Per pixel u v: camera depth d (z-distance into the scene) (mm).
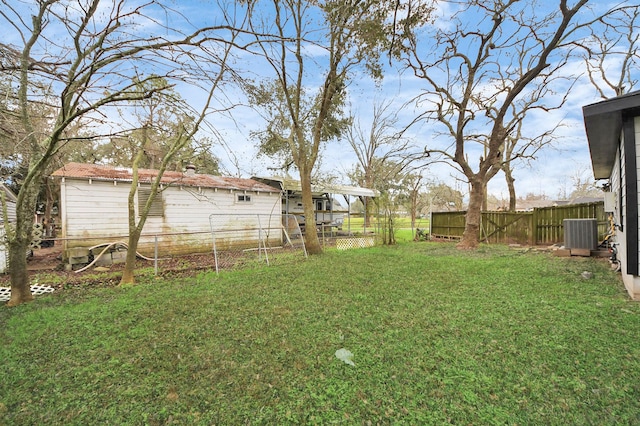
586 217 9500
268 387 2293
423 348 2824
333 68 8883
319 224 18359
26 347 3033
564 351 2668
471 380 2295
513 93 9141
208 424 1925
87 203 8398
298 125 9586
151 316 3902
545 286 4863
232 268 7520
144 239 9477
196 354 2830
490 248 10141
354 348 2867
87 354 2871
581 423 1833
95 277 6637
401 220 13617
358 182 26078
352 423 1892
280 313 3898
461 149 10227
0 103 3389
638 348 2658
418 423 1872
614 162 6605
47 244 13859
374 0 7477
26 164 5094
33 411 2066
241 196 12047
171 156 6301
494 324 3334
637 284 4012
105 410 2072
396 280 5617
